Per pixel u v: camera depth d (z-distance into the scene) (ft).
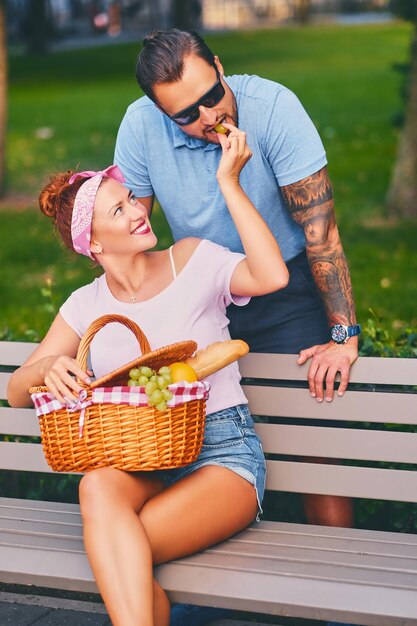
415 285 30.81
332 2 169.89
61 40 140.56
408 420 12.59
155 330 12.41
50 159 56.18
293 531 12.16
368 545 11.70
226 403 12.35
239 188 12.12
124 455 11.04
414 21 38.22
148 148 13.17
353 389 13.57
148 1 153.58
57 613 14.57
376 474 12.67
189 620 13.26
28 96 85.05
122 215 12.17
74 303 12.92
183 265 12.52
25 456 13.99
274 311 13.39
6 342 14.11
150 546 11.02
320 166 12.59
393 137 56.59
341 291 12.82
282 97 12.53
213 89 11.96
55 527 12.50
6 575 11.55
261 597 10.65
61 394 11.32
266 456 14.40
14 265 36.14
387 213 40.04
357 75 85.81
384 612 10.28
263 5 162.50
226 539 11.95
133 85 88.99
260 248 11.96
